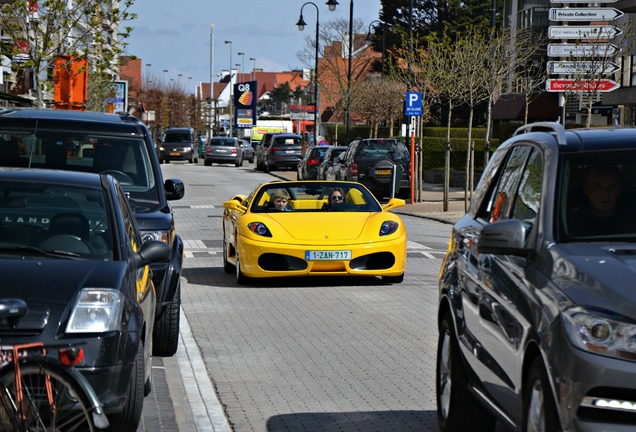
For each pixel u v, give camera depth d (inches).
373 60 3681.1
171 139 3105.3
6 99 1461.6
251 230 627.8
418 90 1595.7
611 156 250.5
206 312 535.8
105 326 260.4
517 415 231.9
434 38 1533.0
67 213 302.2
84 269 275.0
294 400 347.3
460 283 286.2
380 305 559.2
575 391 199.0
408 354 425.1
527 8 2554.1
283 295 596.7
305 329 484.7
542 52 2310.5
